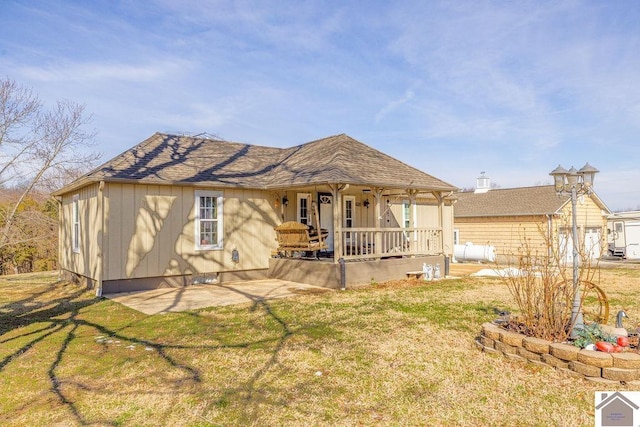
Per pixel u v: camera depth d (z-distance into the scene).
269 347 5.71
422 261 13.34
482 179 27.23
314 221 14.41
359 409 3.85
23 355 5.55
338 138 14.84
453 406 3.89
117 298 9.86
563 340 4.95
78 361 5.26
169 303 9.09
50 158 19.33
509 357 5.17
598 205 23.98
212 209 12.35
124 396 4.17
